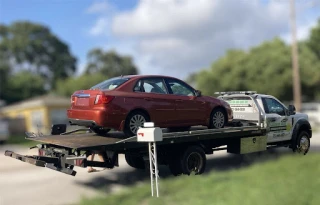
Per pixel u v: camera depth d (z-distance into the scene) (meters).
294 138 10.93
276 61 34.47
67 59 80.94
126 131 7.69
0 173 9.90
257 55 36.69
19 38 77.00
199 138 8.24
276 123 10.38
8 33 78.62
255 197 5.77
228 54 40.22
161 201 6.00
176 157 8.09
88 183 8.30
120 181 8.38
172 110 8.37
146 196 6.46
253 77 35.50
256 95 10.40
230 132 8.97
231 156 11.41
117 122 7.54
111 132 9.12
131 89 7.90
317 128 24.30
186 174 8.07
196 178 7.51
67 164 7.23
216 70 39.66
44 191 7.64
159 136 6.35
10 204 6.72
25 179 8.98
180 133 7.84
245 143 9.48
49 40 80.50
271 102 10.58
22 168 10.78
